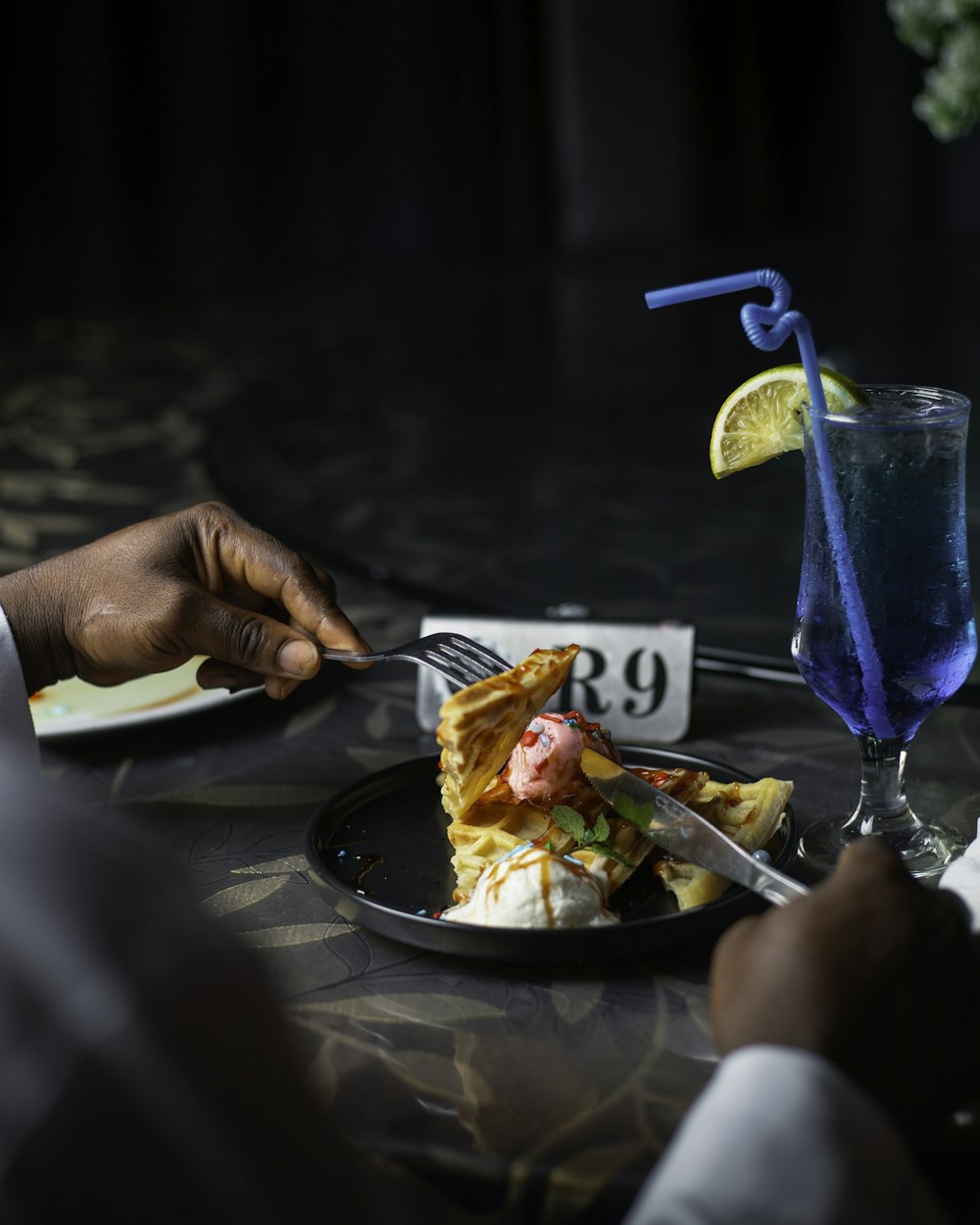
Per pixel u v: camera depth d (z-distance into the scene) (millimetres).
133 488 1774
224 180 4484
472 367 2789
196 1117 362
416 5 4672
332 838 851
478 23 4777
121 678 992
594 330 3123
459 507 1877
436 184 4887
